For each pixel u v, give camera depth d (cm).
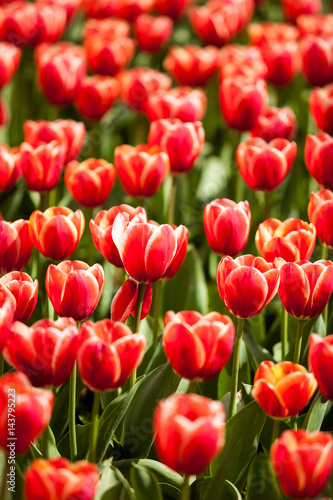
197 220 230
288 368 167
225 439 173
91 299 171
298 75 322
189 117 223
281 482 158
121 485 163
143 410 176
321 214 185
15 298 170
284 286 173
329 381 164
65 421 180
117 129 297
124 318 174
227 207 182
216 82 302
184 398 155
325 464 157
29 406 155
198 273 202
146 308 178
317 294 173
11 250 178
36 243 181
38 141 208
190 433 153
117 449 178
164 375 177
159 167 198
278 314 201
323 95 216
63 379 163
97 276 172
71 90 235
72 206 221
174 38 412
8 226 177
